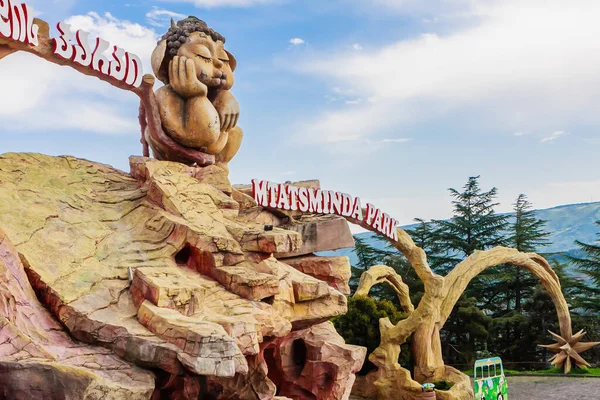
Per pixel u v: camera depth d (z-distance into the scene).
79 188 19.86
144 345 14.20
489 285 61.25
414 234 70.38
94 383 12.53
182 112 23.42
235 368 13.66
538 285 57.81
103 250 17.58
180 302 15.72
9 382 12.01
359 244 66.00
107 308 15.56
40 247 16.55
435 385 32.62
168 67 24.23
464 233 69.00
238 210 21.66
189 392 14.55
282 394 22.20
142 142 24.95
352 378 23.45
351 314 36.03
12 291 14.20
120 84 21.30
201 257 18.34
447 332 52.53
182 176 21.02
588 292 60.22
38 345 13.44
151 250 18.27
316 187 27.20
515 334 53.50
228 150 26.11
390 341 33.97
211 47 24.55
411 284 58.19
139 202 19.98
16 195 17.98
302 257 23.95
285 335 19.09
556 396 35.03
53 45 19.17
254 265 18.95
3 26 17.44
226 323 15.46
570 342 43.22
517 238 66.06
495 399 28.84
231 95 25.30
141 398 13.42
